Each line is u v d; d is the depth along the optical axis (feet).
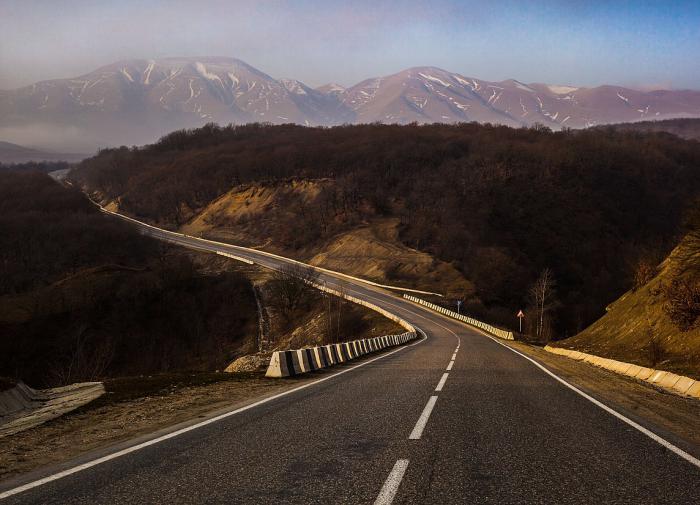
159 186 648.38
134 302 258.57
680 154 558.56
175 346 237.66
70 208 512.22
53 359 212.84
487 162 505.25
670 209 435.53
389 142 633.20
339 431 24.77
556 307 270.46
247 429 25.67
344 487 16.39
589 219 411.54
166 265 292.61
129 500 15.57
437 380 45.83
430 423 26.53
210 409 34.14
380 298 268.21
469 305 266.16
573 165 483.51
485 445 21.97
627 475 17.84
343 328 212.43
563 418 28.58
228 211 538.47
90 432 28.30
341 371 57.26
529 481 17.04
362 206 469.98
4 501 15.78
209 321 257.96
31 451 24.11
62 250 365.40
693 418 31.04
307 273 295.28
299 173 576.20
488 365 62.03
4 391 39.70
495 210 415.44
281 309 262.06
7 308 244.22
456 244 356.18
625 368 63.05
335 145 648.38
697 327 67.56
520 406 32.32
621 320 101.55
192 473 18.22
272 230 474.08
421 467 18.60
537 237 383.65
